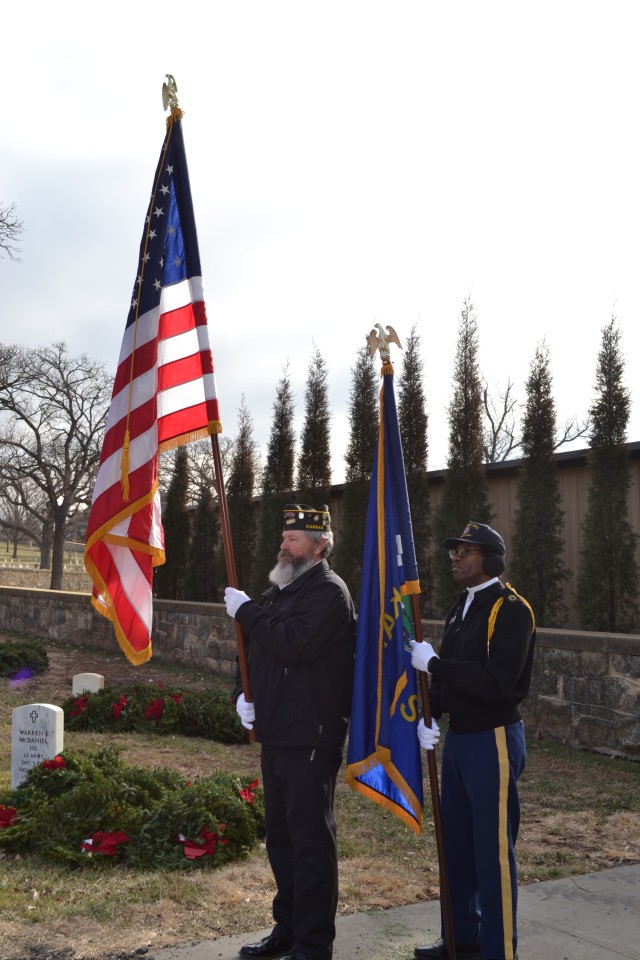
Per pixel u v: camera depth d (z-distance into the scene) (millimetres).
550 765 8023
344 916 4156
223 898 4441
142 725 9469
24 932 3900
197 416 4242
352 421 16375
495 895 3416
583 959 3688
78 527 57438
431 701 3842
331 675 3678
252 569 19312
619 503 12305
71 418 40156
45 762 5902
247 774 7586
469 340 14766
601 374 12641
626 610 12211
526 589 13188
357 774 3662
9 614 23609
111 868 4867
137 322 4258
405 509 3814
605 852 5383
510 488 14641
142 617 4113
